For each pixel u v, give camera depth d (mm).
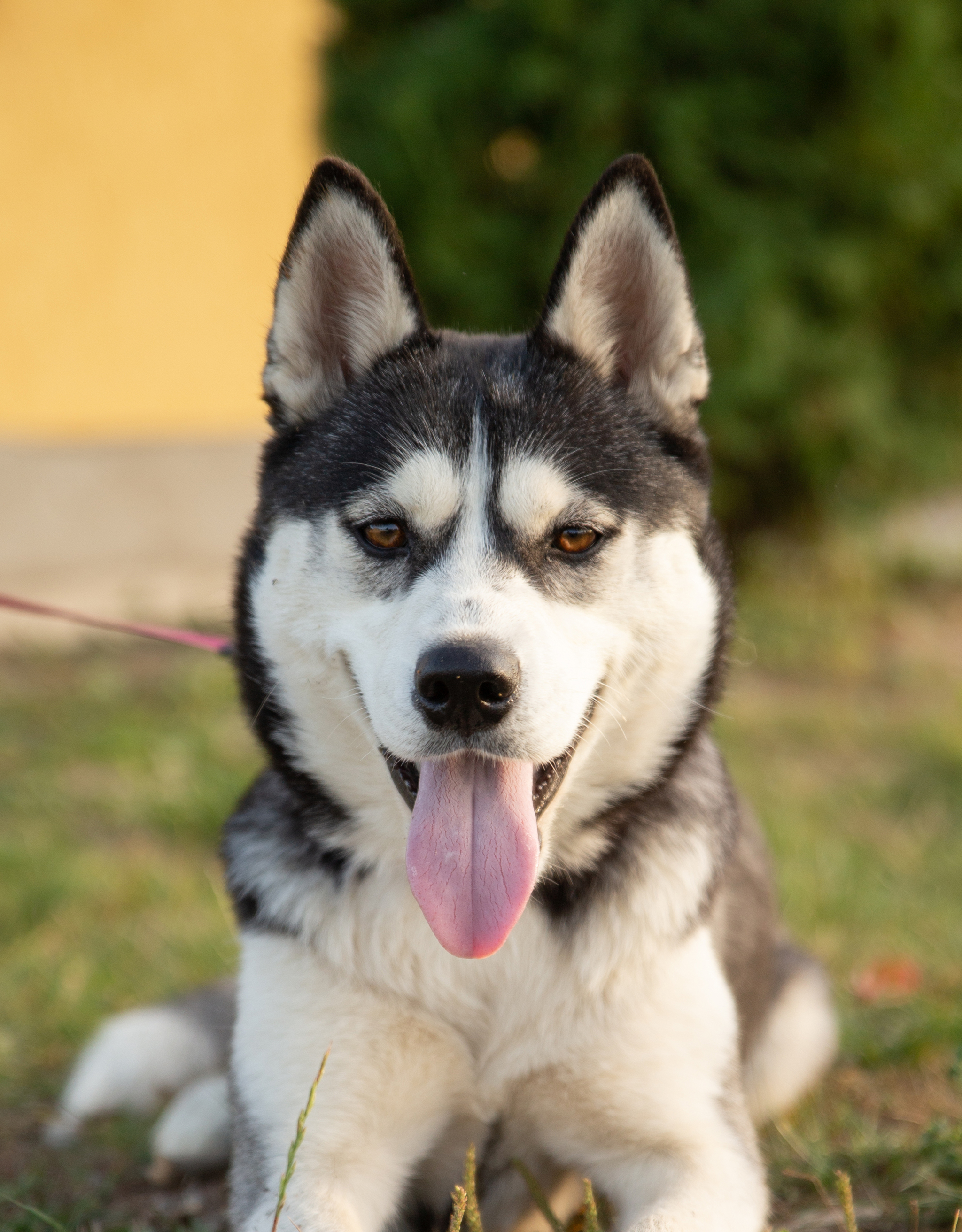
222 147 8281
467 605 2359
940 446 9250
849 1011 3678
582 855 2570
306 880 2564
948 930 4332
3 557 7531
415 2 9586
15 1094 3365
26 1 7500
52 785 5523
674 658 2598
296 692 2594
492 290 8883
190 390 8367
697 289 8383
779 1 8336
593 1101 2480
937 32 8383
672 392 2732
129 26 7867
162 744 5969
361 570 2514
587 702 2438
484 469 2518
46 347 7812
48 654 7258
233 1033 2604
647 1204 2402
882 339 9031
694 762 2768
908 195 8469
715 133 8430
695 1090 2475
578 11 8547
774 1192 2760
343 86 9227
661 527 2596
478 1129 2572
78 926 4332
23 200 7648
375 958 2471
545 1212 2244
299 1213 2281
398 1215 2592
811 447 8820
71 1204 2828
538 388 2635
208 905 4469
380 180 8852
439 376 2656
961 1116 3117
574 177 8672
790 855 4930
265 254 8539
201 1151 2904
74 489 7797
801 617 8703
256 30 8344
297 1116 2426
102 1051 3254
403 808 2453
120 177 7949
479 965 2488
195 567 8164
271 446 2754
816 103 8531
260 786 2814
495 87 8734
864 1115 3133
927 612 9148
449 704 2271
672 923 2527
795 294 8539
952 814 5602
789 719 6750
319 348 2762
